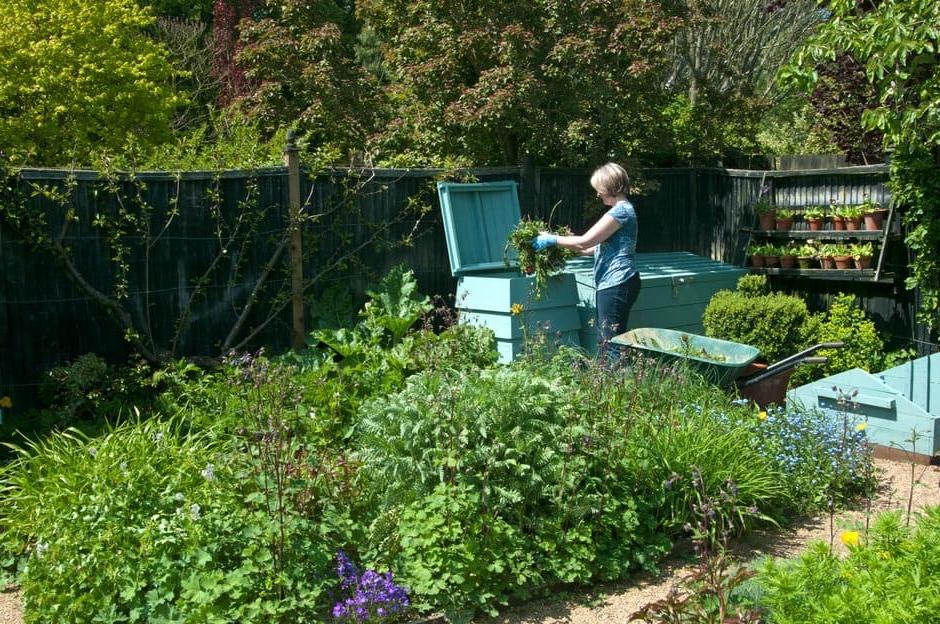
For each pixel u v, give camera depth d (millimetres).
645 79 9969
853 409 6621
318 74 10742
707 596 3736
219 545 3908
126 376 6801
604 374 5551
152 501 4180
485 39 9781
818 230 9727
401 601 3877
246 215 7680
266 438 4172
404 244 8602
